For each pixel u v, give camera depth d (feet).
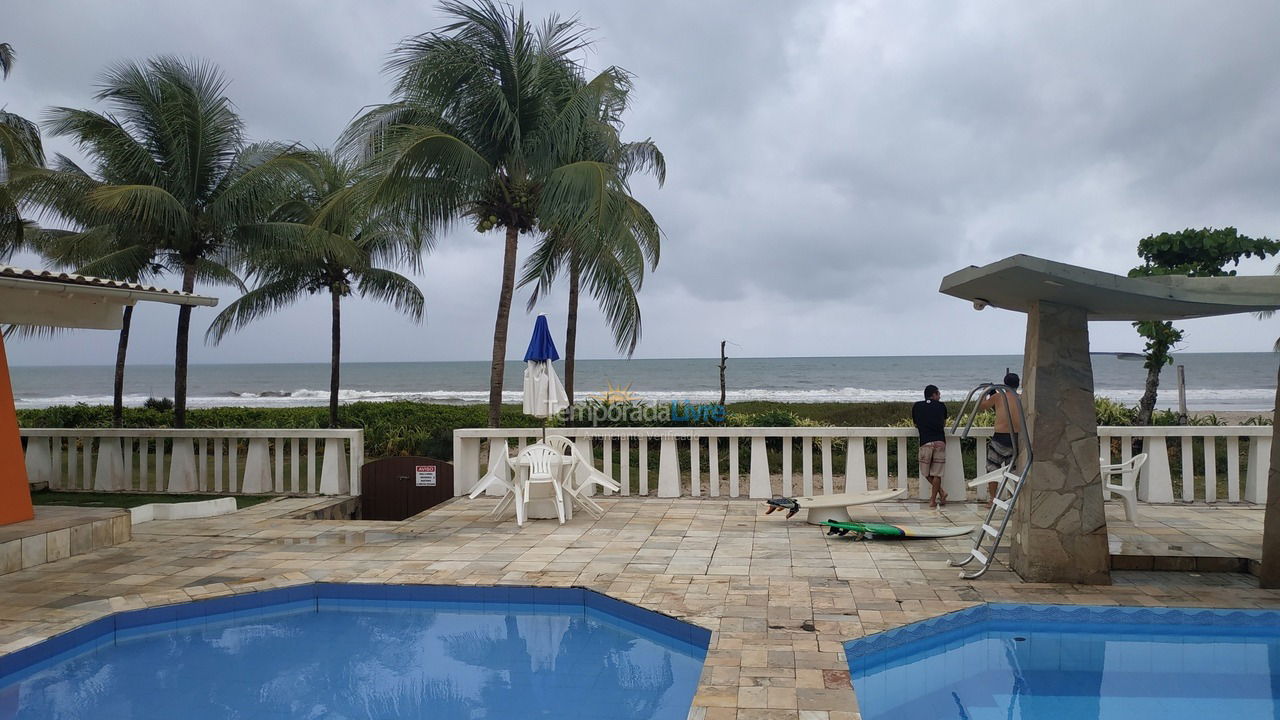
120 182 61.98
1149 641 19.65
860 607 20.22
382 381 322.75
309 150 73.51
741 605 20.47
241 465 59.93
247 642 19.93
